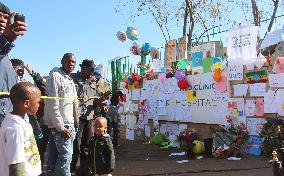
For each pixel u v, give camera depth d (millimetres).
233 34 12125
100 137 6387
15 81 3412
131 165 9984
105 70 19141
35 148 3143
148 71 16828
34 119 5727
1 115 3203
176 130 14492
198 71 13594
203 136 13211
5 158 2947
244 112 11688
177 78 14055
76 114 6566
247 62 11703
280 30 11109
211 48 13172
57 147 6020
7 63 3332
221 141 10977
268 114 11062
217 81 12594
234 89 12078
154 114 15820
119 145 14602
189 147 11031
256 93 11383
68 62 6273
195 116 13555
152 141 14844
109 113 13336
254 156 10773
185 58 14562
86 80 7906
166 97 15086
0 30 3291
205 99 13141
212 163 9867
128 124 18062
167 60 15875
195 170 8906
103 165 6352
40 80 6832
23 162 2920
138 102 17219
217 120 12594
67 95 6180
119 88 19094
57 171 5977
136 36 16812
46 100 6012
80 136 7414
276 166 4641
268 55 11375
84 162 7305
